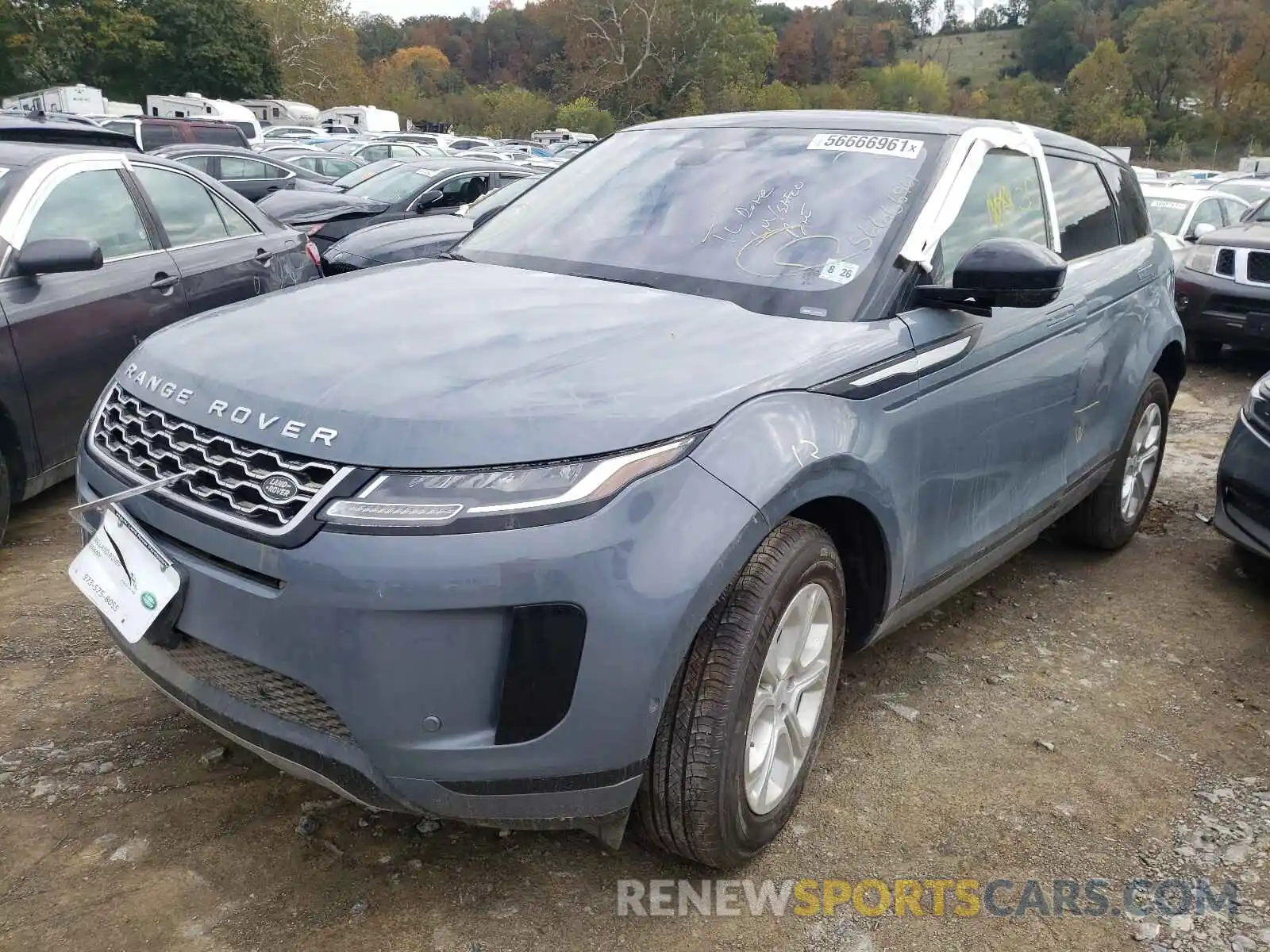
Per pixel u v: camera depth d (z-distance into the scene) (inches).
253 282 225.5
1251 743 126.6
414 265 130.3
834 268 113.1
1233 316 329.7
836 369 97.8
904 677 137.9
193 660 89.4
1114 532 179.8
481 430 79.6
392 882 94.7
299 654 79.0
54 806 102.5
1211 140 2864.2
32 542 171.6
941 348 111.1
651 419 82.9
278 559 78.7
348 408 82.1
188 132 577.6
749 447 86.5
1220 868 103.0
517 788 81.0
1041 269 104.9
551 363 89.7
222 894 92.2
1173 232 418.3
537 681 78.7
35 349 167.2
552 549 76.9
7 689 123.5
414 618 76.6
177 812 102.6
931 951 90.7
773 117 142.6
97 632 139.1
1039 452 139.1
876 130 132.2
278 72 2154.3
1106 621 159.2
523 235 136.1
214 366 92.8
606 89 2753.4
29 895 90.8
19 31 1643.7
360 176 445.4
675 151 141.3
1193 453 258.1
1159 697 136.7
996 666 142.7
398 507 76.9
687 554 80.7
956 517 120.0
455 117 2775.6
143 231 199.9
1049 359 136.1
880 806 110.0
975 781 115.5
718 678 86.2
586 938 89.6
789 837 104.0
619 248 125.0
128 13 1808.6
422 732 78.8
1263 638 155.9
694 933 91.0
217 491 83.8
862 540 107.3
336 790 84.9
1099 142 2928.2
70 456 178.2
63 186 184.4
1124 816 110.8
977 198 129.3
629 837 102.4
